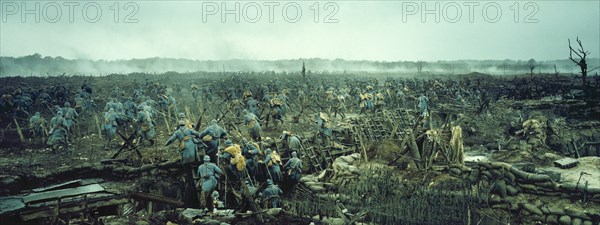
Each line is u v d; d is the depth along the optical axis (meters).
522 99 33.09
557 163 12.09
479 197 10.35
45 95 24.30
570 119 23.56
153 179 12.45
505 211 10.15
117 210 10.53
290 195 13.27
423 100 22.27
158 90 33.97
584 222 9.09
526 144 15.74
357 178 12.41
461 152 12.49
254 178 13.27
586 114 24.39
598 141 19.28
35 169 12.02
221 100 31.81
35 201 9.73
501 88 37.50
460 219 9.41
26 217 8.98
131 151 14.59
